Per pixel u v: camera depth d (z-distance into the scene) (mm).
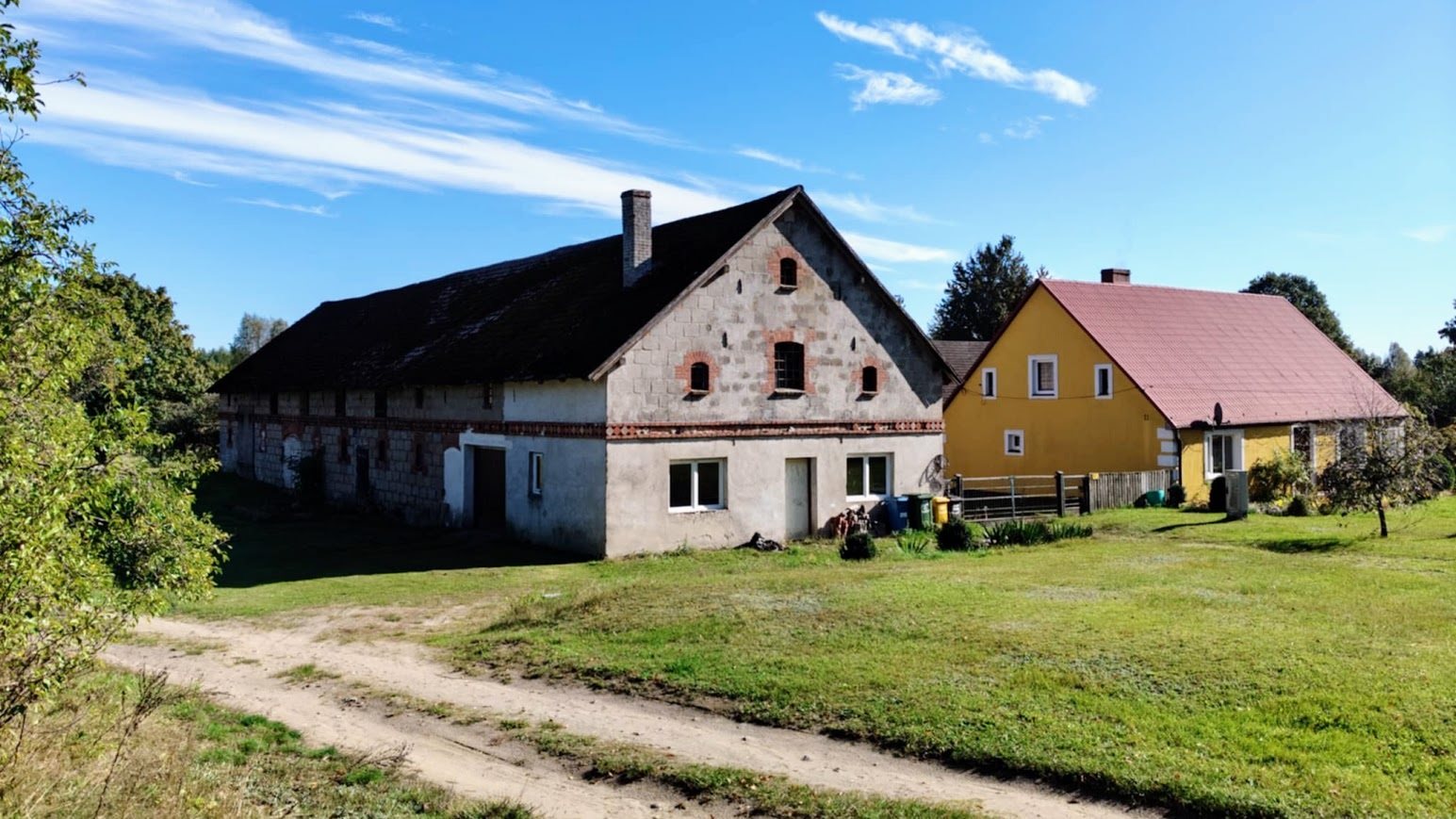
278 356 42625
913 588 15914
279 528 29281
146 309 48000
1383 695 9742
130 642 15305
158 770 8625
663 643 13414
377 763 9812
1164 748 8766
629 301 24438
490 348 27250
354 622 16594
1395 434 21984
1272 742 8789
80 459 9539
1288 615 13367
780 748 9703
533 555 23312
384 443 31844
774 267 24750
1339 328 63375
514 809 8484
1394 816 7305
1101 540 22391
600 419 22219
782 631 13406
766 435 24578
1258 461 32875
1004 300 78062
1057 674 10898
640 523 22547
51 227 11016
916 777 8852
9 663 8047
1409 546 19844
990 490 37438
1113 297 36344
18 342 10008
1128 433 32188
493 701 11781
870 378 26672
